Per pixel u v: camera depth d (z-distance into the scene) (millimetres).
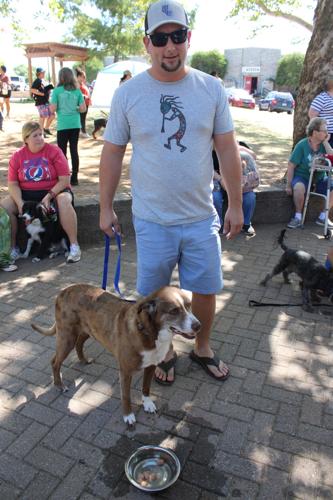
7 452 2555
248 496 2307
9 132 12898
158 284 2850
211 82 2490
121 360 2637
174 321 2449
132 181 2703
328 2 6512
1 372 3246
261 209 6672
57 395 3021
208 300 3035
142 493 2312
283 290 4629
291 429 2754
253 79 66250
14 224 5141
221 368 3238
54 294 4410
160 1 2285
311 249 5746
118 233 2984
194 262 2801
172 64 2314
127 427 2754
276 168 9484
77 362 3379
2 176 7840
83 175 8438
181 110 2408
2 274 4875
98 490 2328
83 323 2900
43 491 2320
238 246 5824
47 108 12180
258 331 3838
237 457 2545
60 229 5270
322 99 6625
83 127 13211
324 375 3277
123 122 2545
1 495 2299
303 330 3875
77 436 2680
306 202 6426
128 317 2572
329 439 2682
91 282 4684
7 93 15219
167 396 3035
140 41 32031
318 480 2404
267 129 17203
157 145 2457
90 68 48875
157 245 2689
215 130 2613
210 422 2807
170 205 2600
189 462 2504
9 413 2854
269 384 3168
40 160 4984
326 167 6102
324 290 4152
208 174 2645
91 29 31484
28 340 3645
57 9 13094
